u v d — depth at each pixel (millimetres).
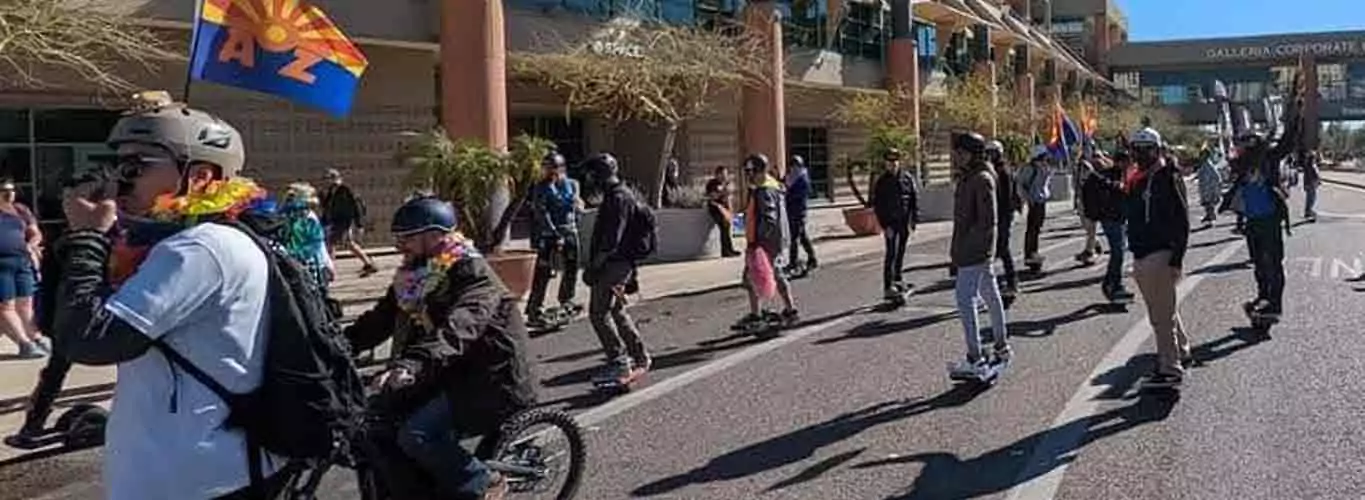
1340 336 10227
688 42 22547
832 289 15633
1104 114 60125
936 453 6645
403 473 4457
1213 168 25672
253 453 2762
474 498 4594
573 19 23500
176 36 18562
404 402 4500
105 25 13305
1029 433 7039
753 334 11461
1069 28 87500
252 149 20625
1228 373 8672
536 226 12680
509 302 4719
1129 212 7910
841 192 39094
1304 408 7469
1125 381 8523
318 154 21562
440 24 20953
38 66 17141
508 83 26641
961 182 8531
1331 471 6043
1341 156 109312
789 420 7574
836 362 9711
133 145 2771
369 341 4891
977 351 8414
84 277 2688
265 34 6977
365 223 22141
